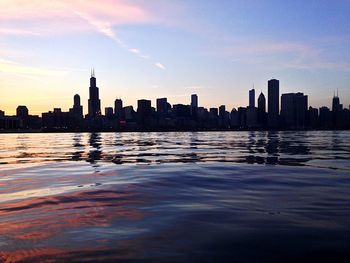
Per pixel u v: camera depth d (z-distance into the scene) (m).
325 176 20.80
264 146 64.94
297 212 11.33
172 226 9.79
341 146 63.59
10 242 8.52
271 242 8.35
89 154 44.84
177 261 7.23
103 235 9.02
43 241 8.57
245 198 13.80
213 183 18.03
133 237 8.83
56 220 10.56
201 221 10.30
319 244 8.19
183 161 32.41
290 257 7.43
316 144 73.25
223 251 7.79
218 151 49.03
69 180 19.66
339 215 10.90
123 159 35.66
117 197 14.28
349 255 7.53
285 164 28.75
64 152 50.09
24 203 13.19
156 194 14.91
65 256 7.56
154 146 68.44
